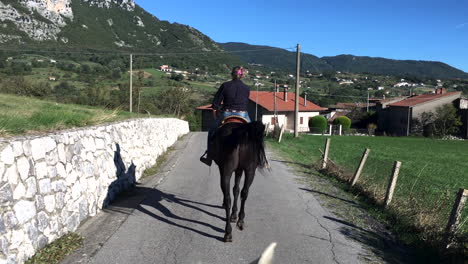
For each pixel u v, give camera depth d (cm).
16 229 443
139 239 581
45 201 520
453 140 4734
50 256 492
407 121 5756
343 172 1212
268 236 621
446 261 552
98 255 514
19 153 469
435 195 1043
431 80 13688
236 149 606
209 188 964
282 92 6662
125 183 912
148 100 4572
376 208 826
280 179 1144
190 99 5722
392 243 631
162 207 766
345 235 646
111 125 893
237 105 695
